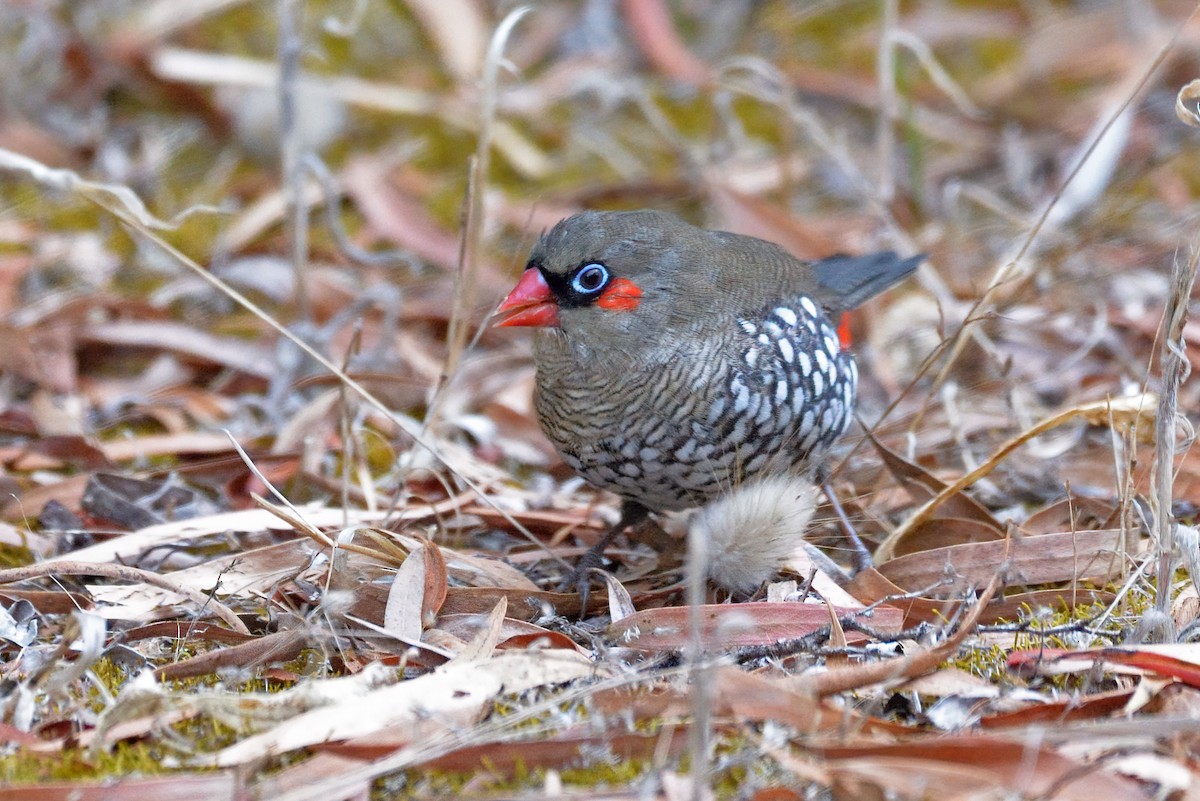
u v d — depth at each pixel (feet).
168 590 21.34
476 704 17.63
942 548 23.15
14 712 17.78
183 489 27.02
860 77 46.11
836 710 16.97
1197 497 25.34
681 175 41.68
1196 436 23.09
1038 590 22.91
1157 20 46.29
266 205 39.65
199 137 43.60
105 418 31.22
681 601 23.06
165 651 20.42
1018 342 33.60
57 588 22.93
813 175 42.04
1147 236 37.37
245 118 42.14
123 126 43.60
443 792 16.26
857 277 28.25
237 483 27.61
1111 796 15.23
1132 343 33.42
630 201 41.09
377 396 31.68
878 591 22.21
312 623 20.03
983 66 47.03
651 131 44.70
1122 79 44.21
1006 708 17.80
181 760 17.03
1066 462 27.89
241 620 21.33
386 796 16.33
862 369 33.94
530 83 46.01
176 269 36.70
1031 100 45.03
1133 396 25.05
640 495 24.61
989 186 41.27
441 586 21.09
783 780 16.10
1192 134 42.47
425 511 25.22
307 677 19.31
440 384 26.18
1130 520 22.53
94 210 39.86
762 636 20.10
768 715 16.94
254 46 45.83
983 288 33.99
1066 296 34.88
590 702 17.72
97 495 26.12
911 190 39.04
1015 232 38.04
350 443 26.91
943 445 29.27
